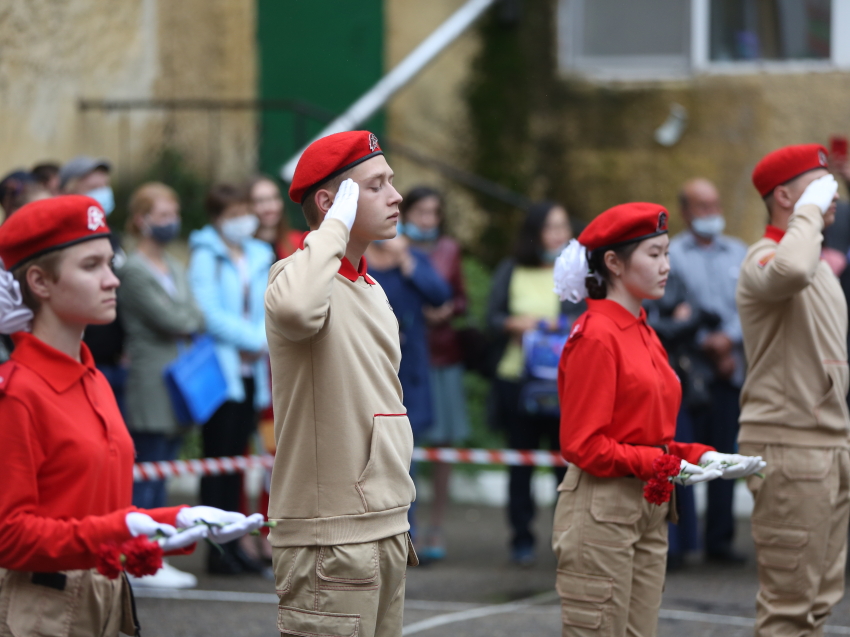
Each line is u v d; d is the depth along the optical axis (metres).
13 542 10.75
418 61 37.44
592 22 39.00
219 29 40.38
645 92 38.00
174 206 22.64
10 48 28.97
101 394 11.89
